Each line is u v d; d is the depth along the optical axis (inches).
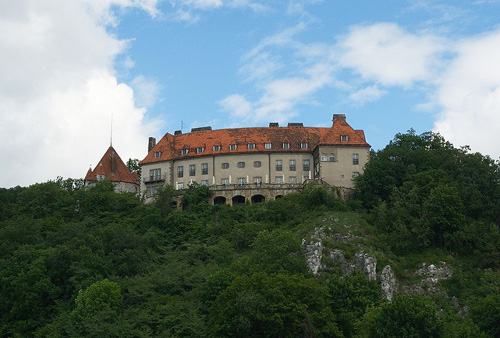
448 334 3491.6
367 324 3634.4
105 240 5024.6
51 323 4274.1
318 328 3769.7
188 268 4712.1
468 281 4574.3
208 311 4109.3
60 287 4574.3
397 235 4909.0
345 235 4918.8
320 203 5502.0
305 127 6486.2
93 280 4480.8
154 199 6058.1
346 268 4626.0
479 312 3772.1
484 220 5093.5
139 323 4060.0
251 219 5462.6
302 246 4817.9
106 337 3878.0
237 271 4468.5
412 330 3467.0
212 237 5265.8
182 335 3919.8
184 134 6609.3
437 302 4424.2
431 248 4894.2
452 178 5442.9
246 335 3747.5
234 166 6136.8
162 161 6333.7
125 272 4702.3
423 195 5236.2
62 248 4675.2
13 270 4547.2
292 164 6131.9
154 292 4426.7
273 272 4315.9
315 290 3900.1
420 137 6181.1
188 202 5851.4
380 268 4601.4
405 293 4520.2
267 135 6338.6
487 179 5413.4
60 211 5812.0
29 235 5128.0
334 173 5895.7
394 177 5570.9
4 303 4421.8
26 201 6013.8
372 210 5265.8
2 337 4274.1
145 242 5088.6
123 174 6879.9
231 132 6451.8
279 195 5885.8
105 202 5880.9
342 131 6048.2
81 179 6879.9
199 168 6210.6
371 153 6289.4
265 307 3762.3
